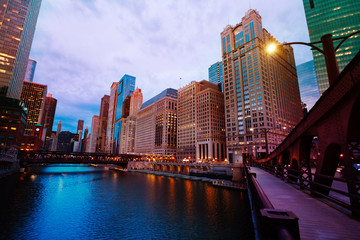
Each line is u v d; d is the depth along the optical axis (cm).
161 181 9594
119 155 16912
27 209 4288
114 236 3089
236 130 14050
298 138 1808
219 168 10106
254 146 12744
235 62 15062
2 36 13300
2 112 12825
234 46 15388
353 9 12344
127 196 5959
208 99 16500
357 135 911
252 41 14112
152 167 16562
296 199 1296
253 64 13762
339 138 1003
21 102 13562
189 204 5034
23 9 14388
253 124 13062
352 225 807
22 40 14312
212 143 15662
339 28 12500
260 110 12850
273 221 414
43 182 8219
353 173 895
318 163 1298
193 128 17638
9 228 3231
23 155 11794
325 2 13350
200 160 15900
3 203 4628
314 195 1383
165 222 3722
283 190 1644
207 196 5950
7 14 13638
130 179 10400
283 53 16825
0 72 13012
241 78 14338
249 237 3055
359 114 889
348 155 924
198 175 11519
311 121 1380
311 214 964
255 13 14525
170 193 6444
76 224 3556
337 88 951
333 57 1120
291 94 16512
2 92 13000
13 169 10256
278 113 13962
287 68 16812
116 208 4653
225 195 6078
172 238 3030
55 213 4138
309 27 13650
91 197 5738
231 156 14012
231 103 14775
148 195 6122
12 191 5991
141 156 18500
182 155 18400
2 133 12644
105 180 9825
